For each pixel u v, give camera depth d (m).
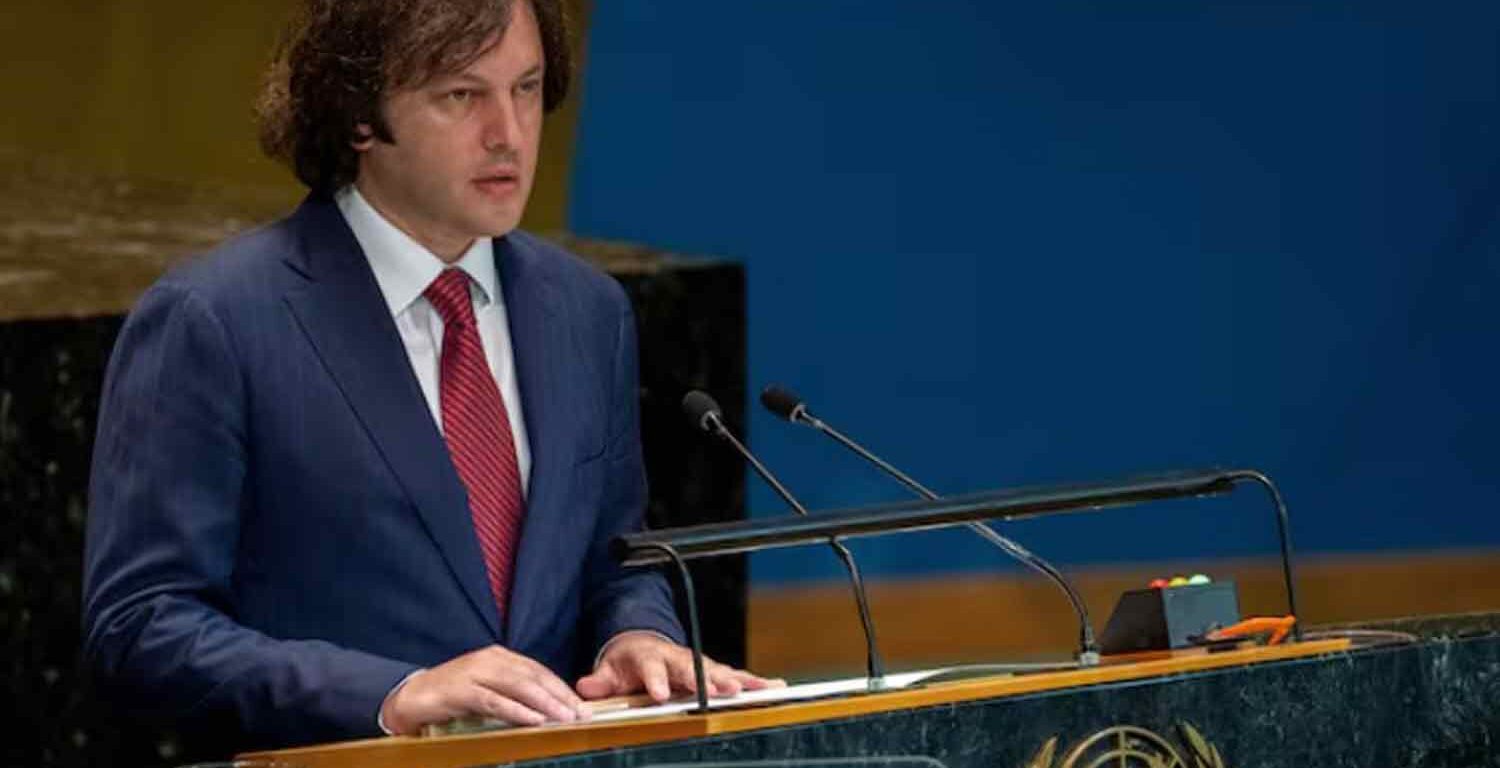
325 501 8.21
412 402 8.34
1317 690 7.11
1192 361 19.30
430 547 8.24
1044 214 19.06
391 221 8.57
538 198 17.77
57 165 16.78
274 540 8.24
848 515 7.36
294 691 7.52
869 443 18.55
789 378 18.33
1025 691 6.55
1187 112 19.31
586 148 17.88
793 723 6.13
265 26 17.22
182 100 17.16
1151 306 19.23
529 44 8.35
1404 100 19.67
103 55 17.05
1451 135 19.77
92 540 8.27
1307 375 19.50
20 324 13.78
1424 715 7.38
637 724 6.17
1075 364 19.08
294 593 8.23
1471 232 19.83
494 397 8.59
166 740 13.65
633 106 18.05
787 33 18.53
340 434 8.23
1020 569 18.81
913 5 18.80
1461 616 8.54
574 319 8.98
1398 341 19.72
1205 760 6.81
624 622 8.67
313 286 8.41
